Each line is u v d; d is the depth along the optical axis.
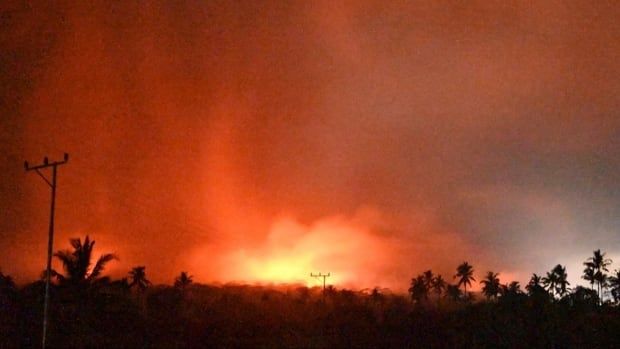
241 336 47.16
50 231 38.38
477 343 49.69
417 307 70.56
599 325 54.91
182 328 48.06
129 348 41.38
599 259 106.12
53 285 48.34
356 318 55.66
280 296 78.44
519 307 57.91
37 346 40.50
